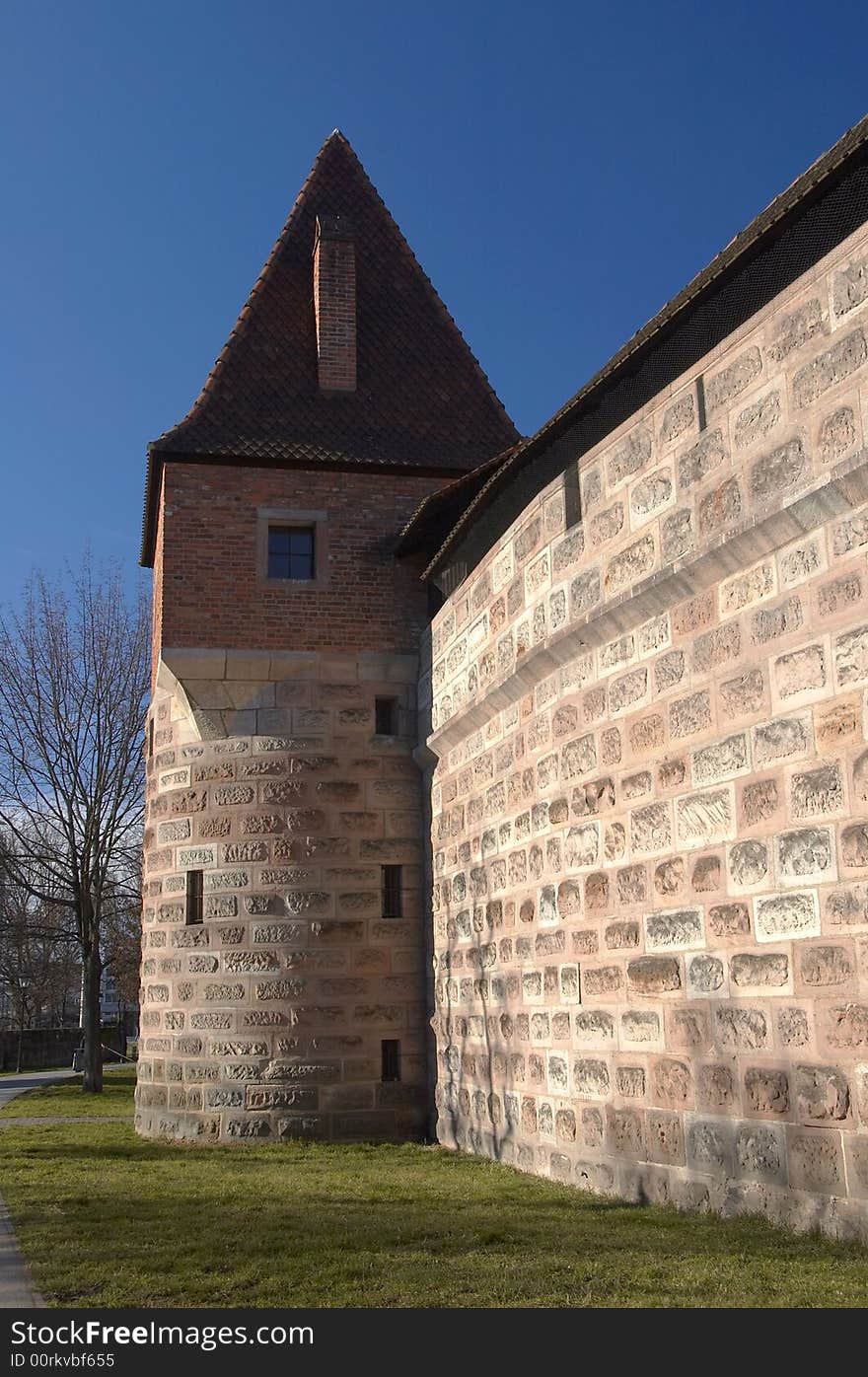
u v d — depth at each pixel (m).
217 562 17.72
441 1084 15.98
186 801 17.59
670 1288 6.78
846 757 7.82
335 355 19.42
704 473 9.66
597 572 11.30
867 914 7.55
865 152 7.87
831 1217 7.75
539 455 13.06
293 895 16.98
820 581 8.19
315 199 21.20
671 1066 9.69
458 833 15.48
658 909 9.98
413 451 18.81
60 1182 12.27
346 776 17.39
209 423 18.31
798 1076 8.12
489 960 14.02
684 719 9.73
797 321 8.59
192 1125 16.72
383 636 17.94
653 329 10.32
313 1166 13.59
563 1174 11.65
